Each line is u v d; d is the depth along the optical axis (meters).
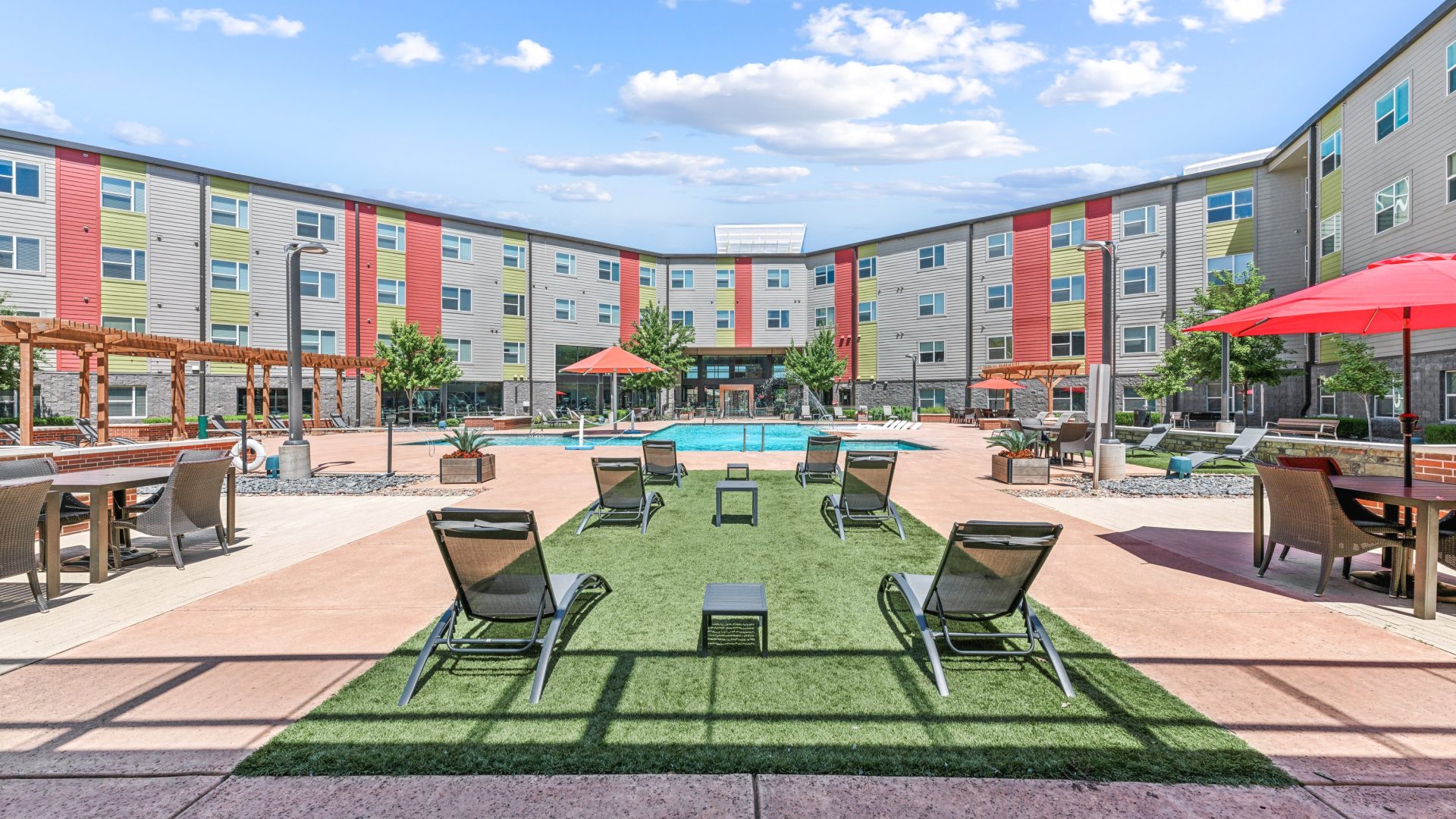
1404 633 4.31
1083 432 14.15
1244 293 22.34
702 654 3.92
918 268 38.25
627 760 2.75
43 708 3.23
